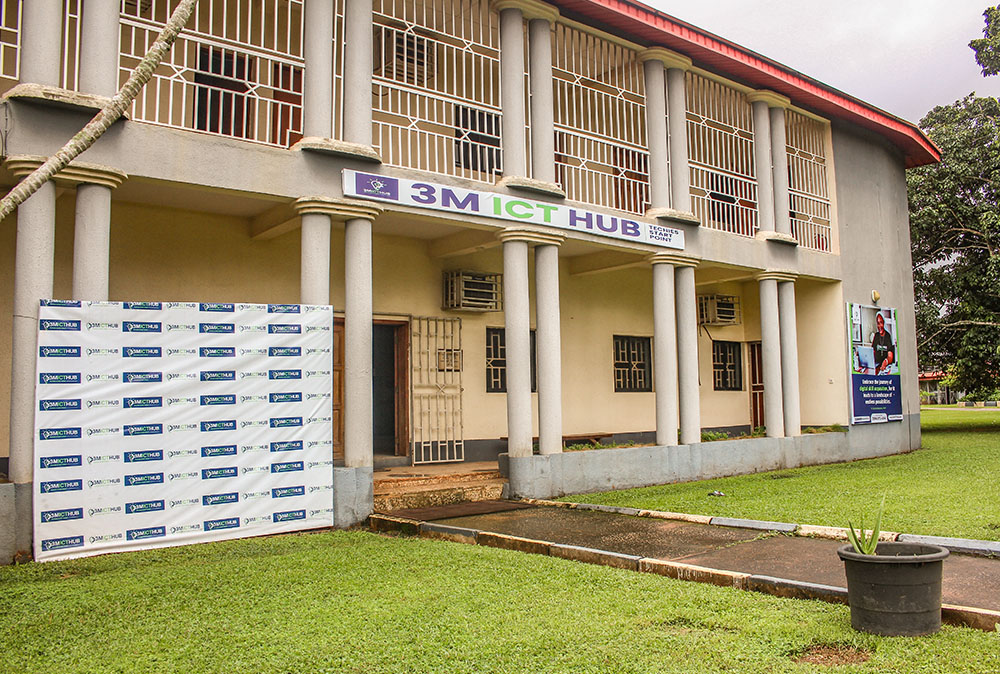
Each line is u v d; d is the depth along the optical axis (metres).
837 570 5.79
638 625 4.71
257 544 7.55
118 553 7.14
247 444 7.95
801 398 16.45
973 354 21.84
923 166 21.78
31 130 7.09
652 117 12.45
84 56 7.50
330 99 9.04
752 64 13.25
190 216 9.89
